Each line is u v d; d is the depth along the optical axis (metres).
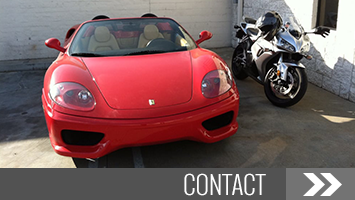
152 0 6.89
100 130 2.19
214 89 2.45
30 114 3.71
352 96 3.68
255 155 2.57
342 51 3.78
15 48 6.65
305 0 4.42
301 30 3.42
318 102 3.72
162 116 2.22
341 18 3.74
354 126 3.03
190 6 7.09
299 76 3.30
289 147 2.67
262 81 3.84
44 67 6.17
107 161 2.57
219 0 7.20
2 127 3.33
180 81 2.46
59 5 6.58
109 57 2.88
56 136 2.28
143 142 2.23
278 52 3.41
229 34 7.48
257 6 6.00
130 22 3.46
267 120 3.23
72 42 3.21
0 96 4.46
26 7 6.49
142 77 2.47
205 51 3.08
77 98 2.27
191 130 2.30
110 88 2.35
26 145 2.89
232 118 2.56
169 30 3.37
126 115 2.20
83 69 2.57
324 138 2.80
